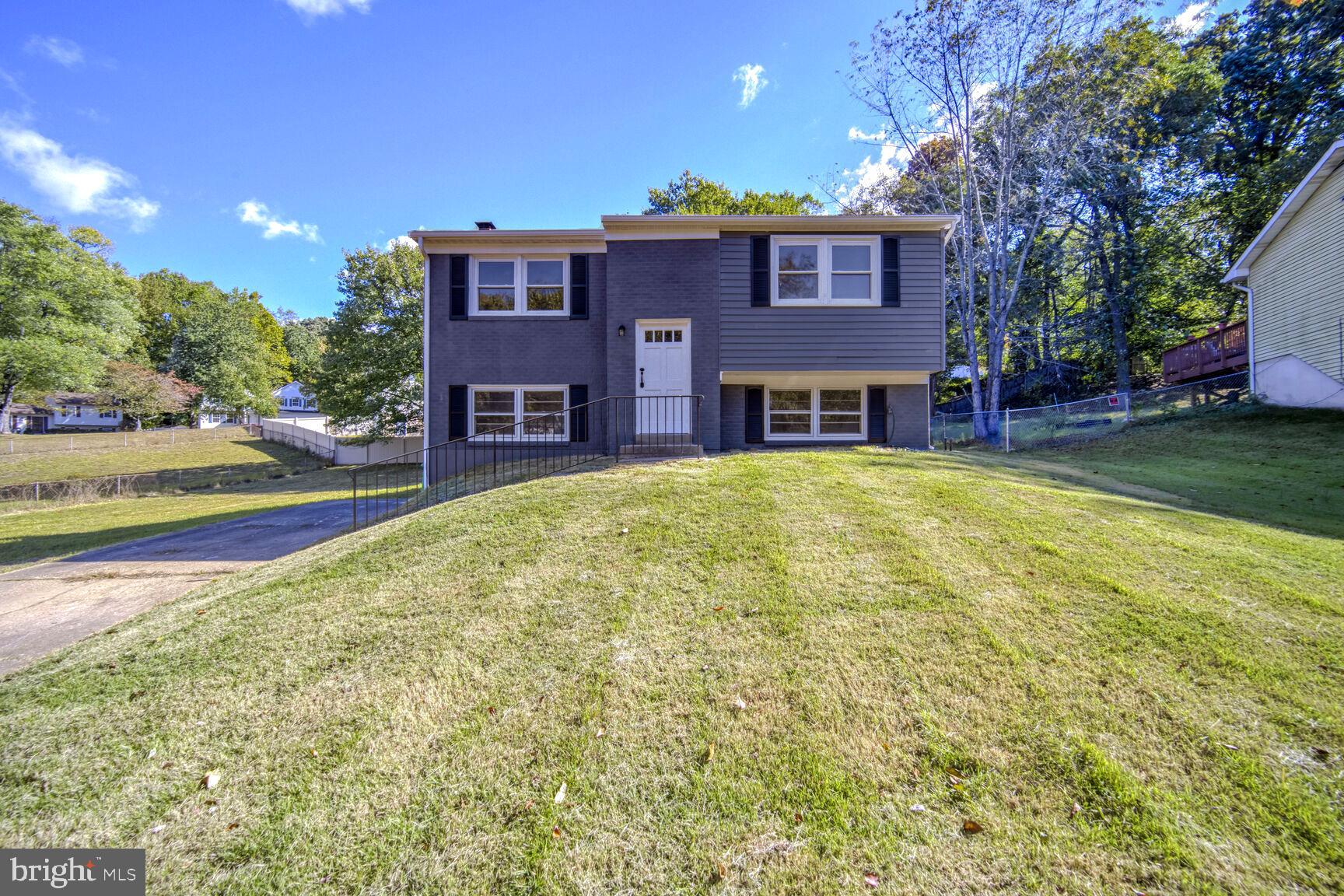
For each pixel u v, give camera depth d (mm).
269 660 3518
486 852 2111
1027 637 3291
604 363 10617
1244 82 17406
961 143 17297
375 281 23453
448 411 10688
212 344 40031
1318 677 2842
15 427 38469
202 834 2266
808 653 3234
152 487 19922
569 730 2734
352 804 2363
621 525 5422
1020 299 18953
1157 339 19344
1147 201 18156
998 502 5824
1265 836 2006
